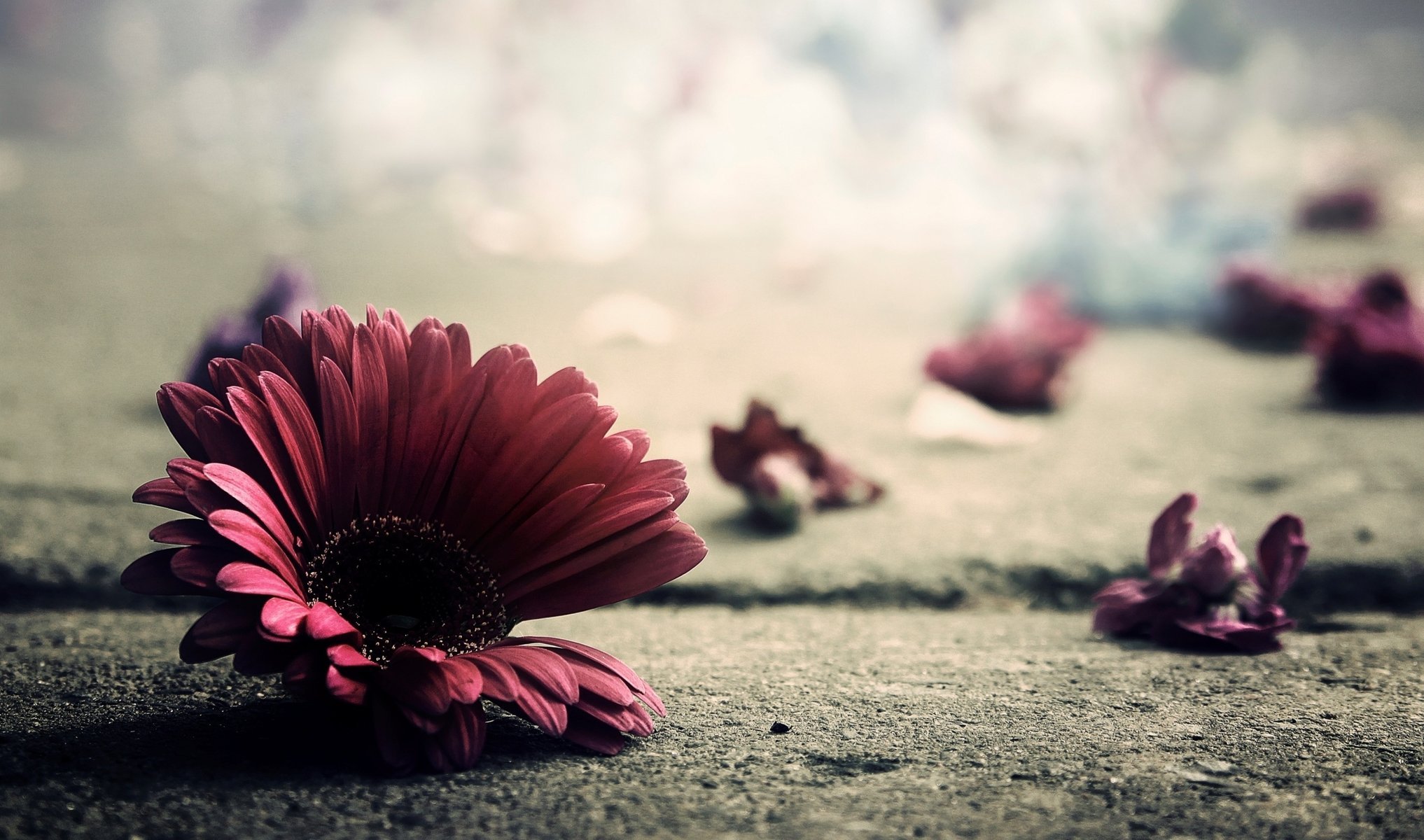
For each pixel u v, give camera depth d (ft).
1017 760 2.03
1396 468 2.82
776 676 2.18
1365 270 4.77
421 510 2.07
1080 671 2.19
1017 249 4.39
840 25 7.36
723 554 2.53
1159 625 2.26
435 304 4.31
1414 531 2.55
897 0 7.34
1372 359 3.16
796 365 3.55
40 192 7.19
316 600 2.02
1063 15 4.83
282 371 2.04
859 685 2.16
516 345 2.09
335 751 2.02
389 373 2.07
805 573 2.48
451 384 2.08
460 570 2.06
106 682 2.14
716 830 1.93
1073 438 3.01
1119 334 4.09
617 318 3.88
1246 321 3.89
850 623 2.35
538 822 1.94
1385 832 1.94
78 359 3.39
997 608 2.44
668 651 2.25
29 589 2.40
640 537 2.06
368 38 8.23
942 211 6.52
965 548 2.54
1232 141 5.29
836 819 1.95
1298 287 3.89
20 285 4.49
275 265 4.33
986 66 4.90
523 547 2.07
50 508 2.60
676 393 3.26
